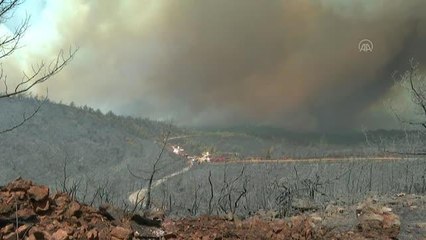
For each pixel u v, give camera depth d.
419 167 22.70
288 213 15.00
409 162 23.56
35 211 6.95
